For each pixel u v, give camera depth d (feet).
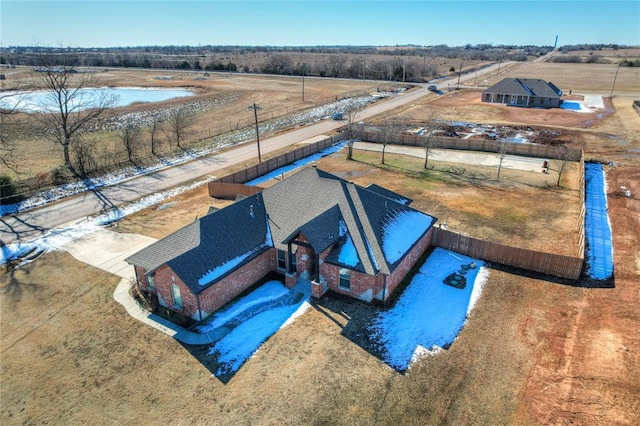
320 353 60.95
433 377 56.59
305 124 216.13
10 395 54.44
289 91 327.26
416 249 83.61
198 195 122.72
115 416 51.26
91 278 79.71
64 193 123.34
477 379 56.18
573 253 87.86
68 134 143.54
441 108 254.88
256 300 73.36
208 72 476.13
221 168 146.92
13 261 86.12
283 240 75.25
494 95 267.18
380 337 64.34
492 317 68.74
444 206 112.88
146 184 131.85
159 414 51.42
